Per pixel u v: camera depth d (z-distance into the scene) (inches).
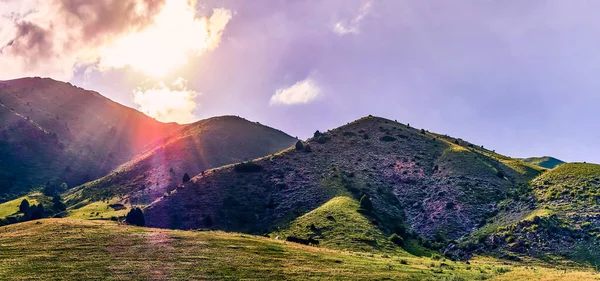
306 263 1679.4
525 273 1726.1
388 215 4247.0
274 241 2172.7
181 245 1830.7
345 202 4232.3
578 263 2655.0
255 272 1493.6
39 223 2177.7
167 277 1387.8
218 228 4180.6
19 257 1541.6
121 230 2066.9
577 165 4360.2
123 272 1419.8
